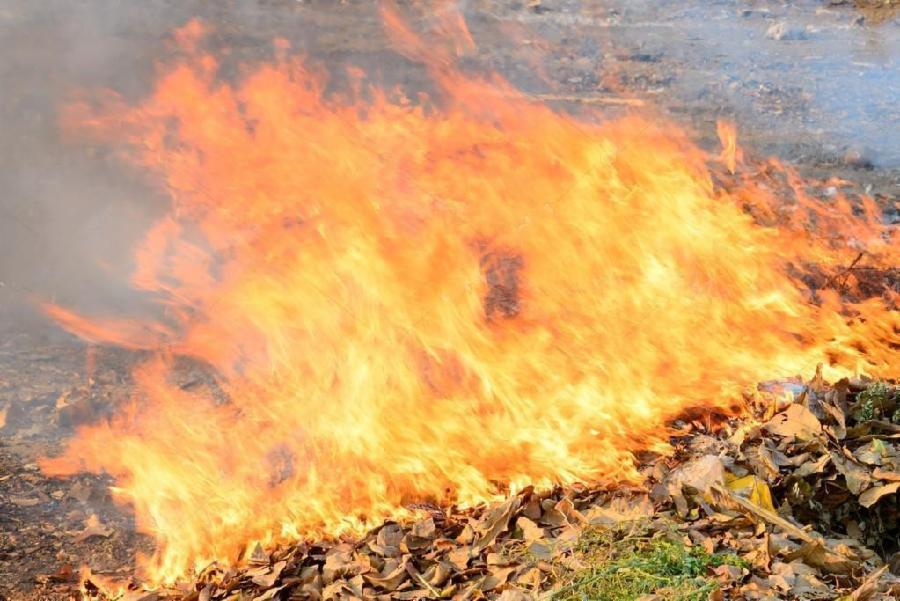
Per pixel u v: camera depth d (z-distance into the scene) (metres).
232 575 6.54
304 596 6.29
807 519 7.20
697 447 7.89
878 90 19.42
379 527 6.93
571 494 7.18
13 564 6.92
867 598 5.89
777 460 7.41
